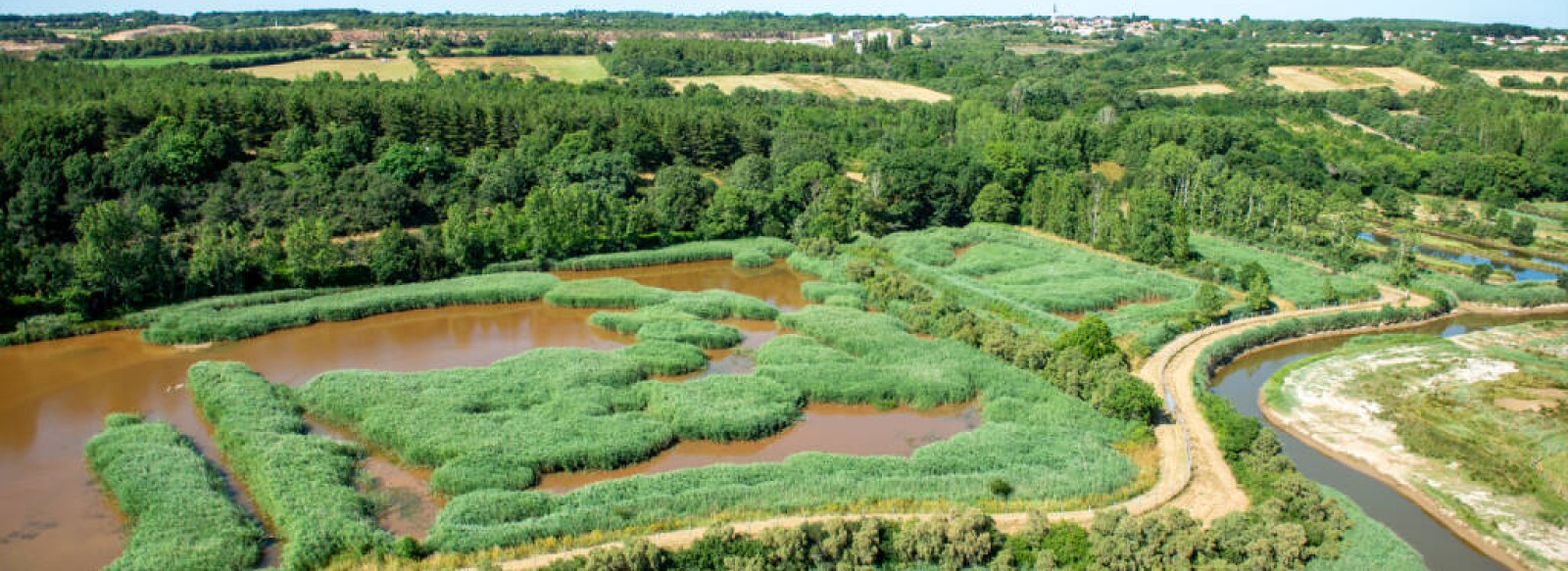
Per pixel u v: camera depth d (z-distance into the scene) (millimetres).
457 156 168625
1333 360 102125
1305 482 66938
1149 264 139500
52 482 71875
